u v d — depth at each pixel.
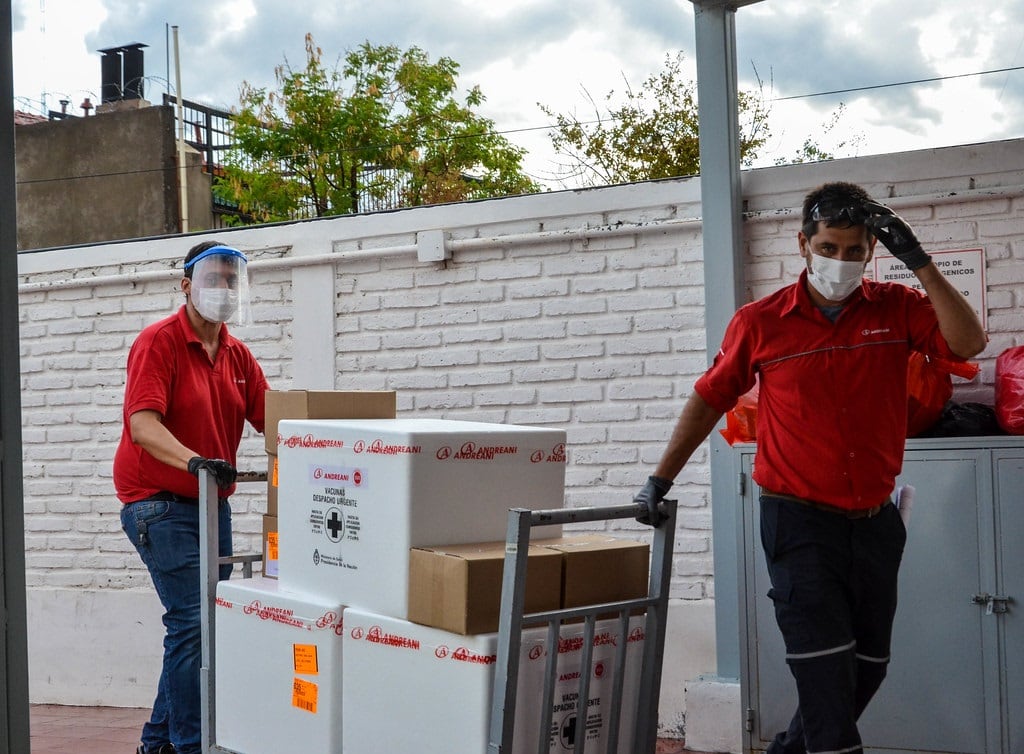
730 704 4.57
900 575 4.02
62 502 6.33
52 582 6.33
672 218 5.04
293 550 3.24
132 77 22.36
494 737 2.57
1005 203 4.48
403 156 18.08
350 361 5.71
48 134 18.38
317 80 18.58
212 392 4.13
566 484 5.22
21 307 6.46
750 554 4.18
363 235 5.69
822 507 2.98
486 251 5.42
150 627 6.10
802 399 2.98
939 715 3.96
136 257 6.19
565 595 2.79
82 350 6.31
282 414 3.51
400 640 2.82
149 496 3.94
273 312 5.90
